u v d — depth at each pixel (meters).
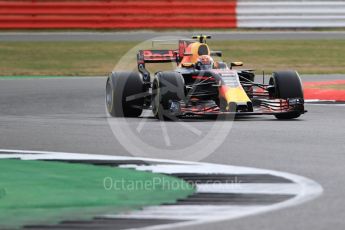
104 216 22.23
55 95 63.84
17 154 33.44
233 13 120.19
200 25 118.88
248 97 44.56
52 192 25.50
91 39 110.94
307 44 109.44
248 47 106.06
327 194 24.59
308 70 88.94
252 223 21.05
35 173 28.88
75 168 29.86
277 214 22.05
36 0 116.94
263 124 43.09
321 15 122.31
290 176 27.72
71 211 22.86
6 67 90.81
